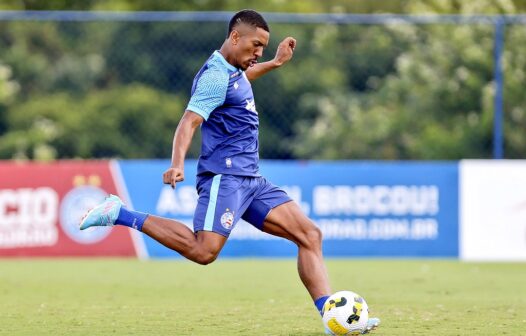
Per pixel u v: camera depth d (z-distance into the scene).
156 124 74.88
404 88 73.12
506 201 48.50
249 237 48.94
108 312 29.05
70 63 82.56
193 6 88.81
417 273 42.34
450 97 71.06
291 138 76.12
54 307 30.30
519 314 28.58
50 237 48.25
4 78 80.25
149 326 25.92
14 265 45.16
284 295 34.12
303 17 53.94
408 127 71.50
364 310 23.05
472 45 70.56
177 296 33.72
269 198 24.16
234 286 37.19
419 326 25.78
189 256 23.55
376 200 48.72
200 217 23.55
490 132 67.00
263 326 25.89
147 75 77.19
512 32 68.44
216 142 23.72
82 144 75.62
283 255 49.09
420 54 73.31
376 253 48.78
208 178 23.80
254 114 24.03
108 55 80.50
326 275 23.91
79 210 48.25
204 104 22.97
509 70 66.88
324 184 48.62
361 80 77.88
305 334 24.34
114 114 75.12
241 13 23.69
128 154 75.06
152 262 47.19
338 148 72.69
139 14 58.81
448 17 54.25
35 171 48.12
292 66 77.44
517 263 47.69
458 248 48.72
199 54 73.25
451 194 48.75
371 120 72.00
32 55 83.75
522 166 48.38
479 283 38.59
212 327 25.72
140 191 48.09
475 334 24.31
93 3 89.19
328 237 48.69
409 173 48.81
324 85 77.19
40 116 78.62
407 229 48.78
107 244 48.75
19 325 26.11
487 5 74.81
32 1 88.06
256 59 23.80
